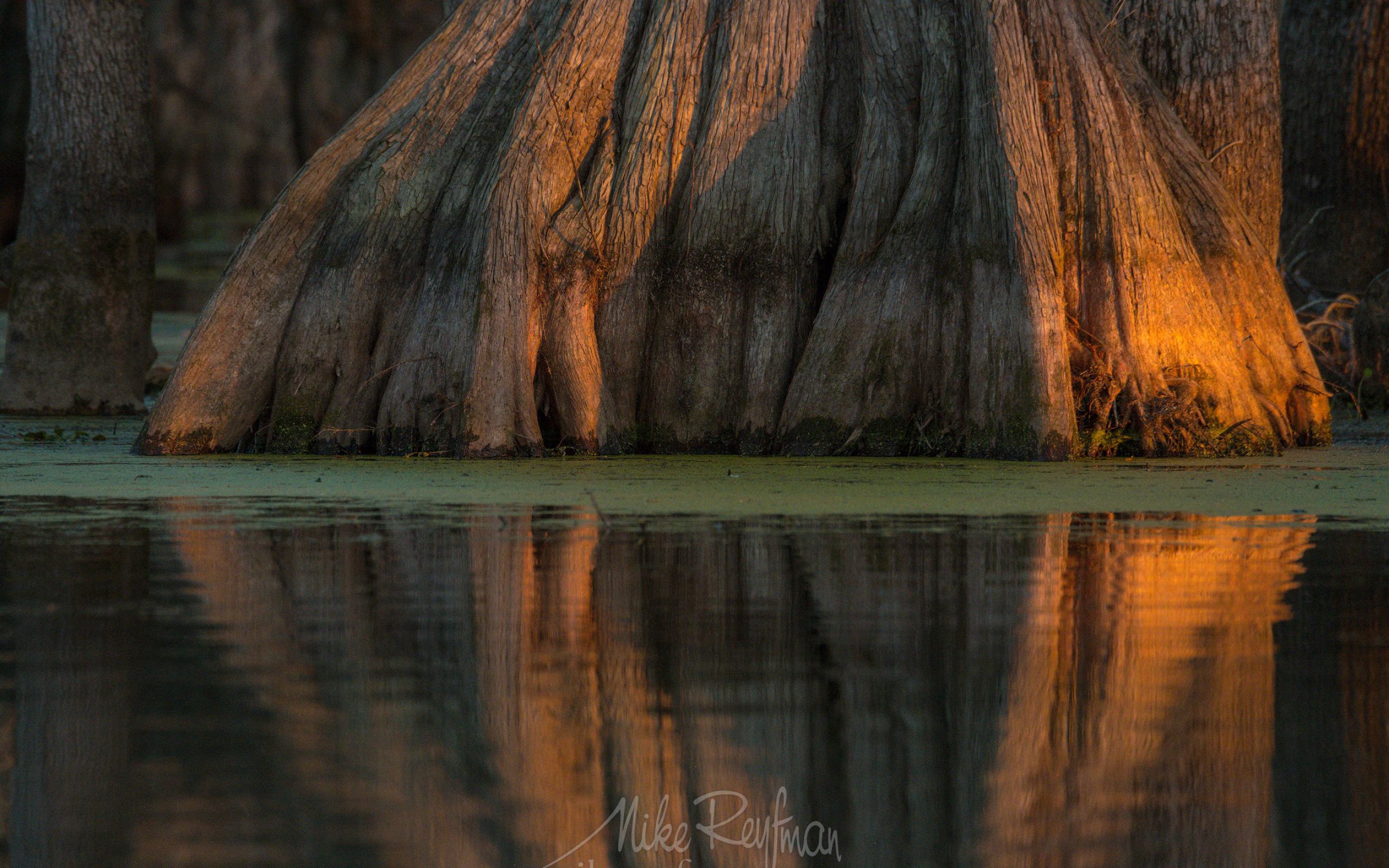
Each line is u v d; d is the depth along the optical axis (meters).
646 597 10.38
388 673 8.00
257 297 23.48
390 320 23.47
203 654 8.45
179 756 6.39
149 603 10.05
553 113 23.67
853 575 11.34
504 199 22.94
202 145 91.00
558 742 6.66
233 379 23.27
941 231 23.53
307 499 16.94
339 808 5.72
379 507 16.12
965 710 7.27
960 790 6.05
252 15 90.25
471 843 5.38
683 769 6.30
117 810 5.66
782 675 7.98
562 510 15.79
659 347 24.28
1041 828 5.61
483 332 22.47
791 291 24.25
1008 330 22.39
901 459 22.33
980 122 23.20
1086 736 6.78
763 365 23.97
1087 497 17.14
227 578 11.10
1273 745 6.63
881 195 24.11
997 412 22.34
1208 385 23.92
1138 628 9.28
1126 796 6.00
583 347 23.22
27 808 5.67
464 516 15.27
